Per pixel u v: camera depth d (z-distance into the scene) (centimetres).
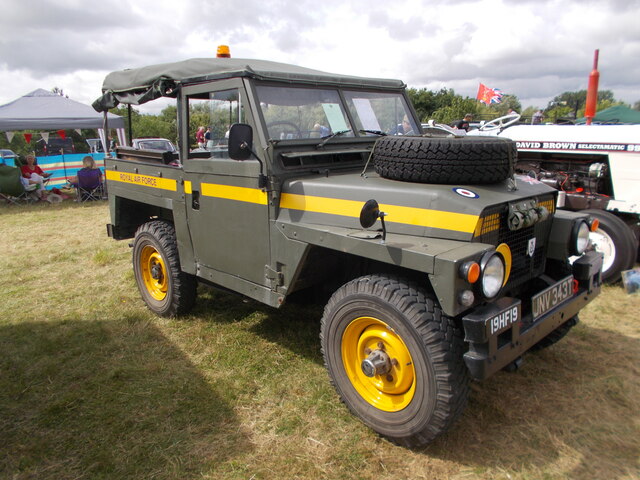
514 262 288
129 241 738
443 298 227
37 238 766
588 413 302
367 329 274
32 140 2477
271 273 325
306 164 326
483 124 830
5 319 443
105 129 486
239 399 315
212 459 261
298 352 376
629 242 500
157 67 388
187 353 377
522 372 348
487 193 264
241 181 330
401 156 279
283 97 331
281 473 251
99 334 412
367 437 278
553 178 595
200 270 391
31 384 335
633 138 534
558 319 286
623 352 378
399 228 268
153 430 286
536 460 261
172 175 396
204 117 358
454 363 238
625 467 256
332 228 286
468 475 250
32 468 256
